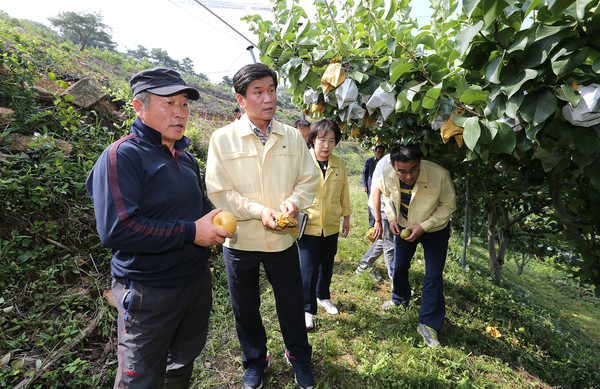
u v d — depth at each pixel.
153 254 1.41
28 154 3.09
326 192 2.89
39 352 2.13
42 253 2.61
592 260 2.37
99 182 1.31
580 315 7.41
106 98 4.74
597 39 1.36
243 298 2.08
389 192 3.19
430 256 2.87
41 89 3.75
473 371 2.62
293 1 2.34
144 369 1.41
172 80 1.42
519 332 3.65
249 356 2.21
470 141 1.72
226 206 1.89
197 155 5.12
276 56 2.48
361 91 2.39
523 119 1.67
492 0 1.28
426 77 2.07
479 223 8.16
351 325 3.03
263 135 1.96
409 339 2.81
